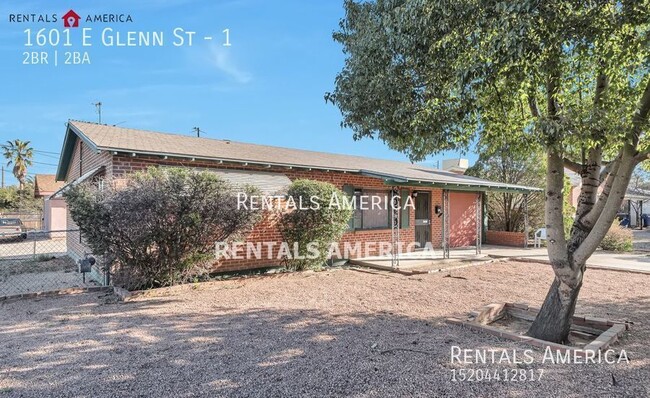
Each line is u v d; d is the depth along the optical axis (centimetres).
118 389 425
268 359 513
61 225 2672
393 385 433
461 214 2069
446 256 1560
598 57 554
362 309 795
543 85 649
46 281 1104
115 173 966
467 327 662
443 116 618
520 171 2181
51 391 420
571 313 614
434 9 524
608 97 608
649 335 629
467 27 527
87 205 840
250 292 944
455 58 564
